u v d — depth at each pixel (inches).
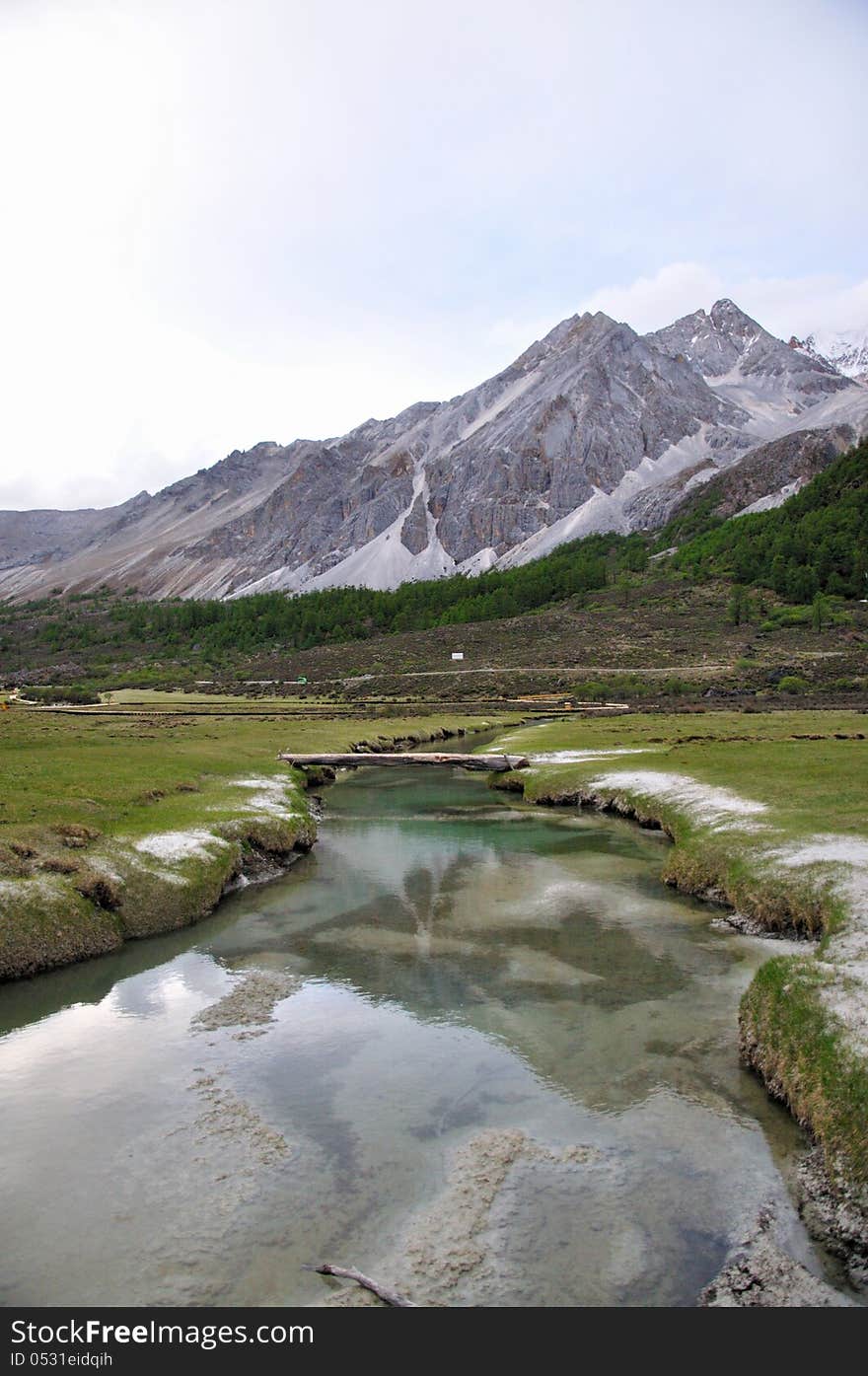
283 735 3171.8
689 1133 600.7
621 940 1030.4
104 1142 593.3
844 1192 520.1
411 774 2679.6
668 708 4249.5
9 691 6865.2
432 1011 823.7
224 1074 697.6
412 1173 553.9
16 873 1072.8
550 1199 525.3
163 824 1433.3
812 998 711.1
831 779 1700.3
